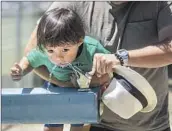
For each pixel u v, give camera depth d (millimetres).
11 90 3074
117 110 3213
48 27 3129
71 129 3926
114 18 3658
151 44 3475
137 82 3230
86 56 3393
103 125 3928
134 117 3803
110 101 3189
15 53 6004
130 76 3238
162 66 3461
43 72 3553
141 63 3271
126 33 3635
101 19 3691
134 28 3617
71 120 3000
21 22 6281
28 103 3000
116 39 3654
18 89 3098
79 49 3355
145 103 3305
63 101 2973
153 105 3428
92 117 2973
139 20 3609
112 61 3131
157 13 3588
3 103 2998
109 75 3258
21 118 3025
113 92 3186
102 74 3178
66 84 3410
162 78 3799
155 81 3750
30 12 6156
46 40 3139
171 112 5707
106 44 3674
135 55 3227
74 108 2977
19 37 6230
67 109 2980
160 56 3289
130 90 3193
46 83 3582
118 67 3262
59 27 3107
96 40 3547
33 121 3021
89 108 2959
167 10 3547
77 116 2982
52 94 2975
